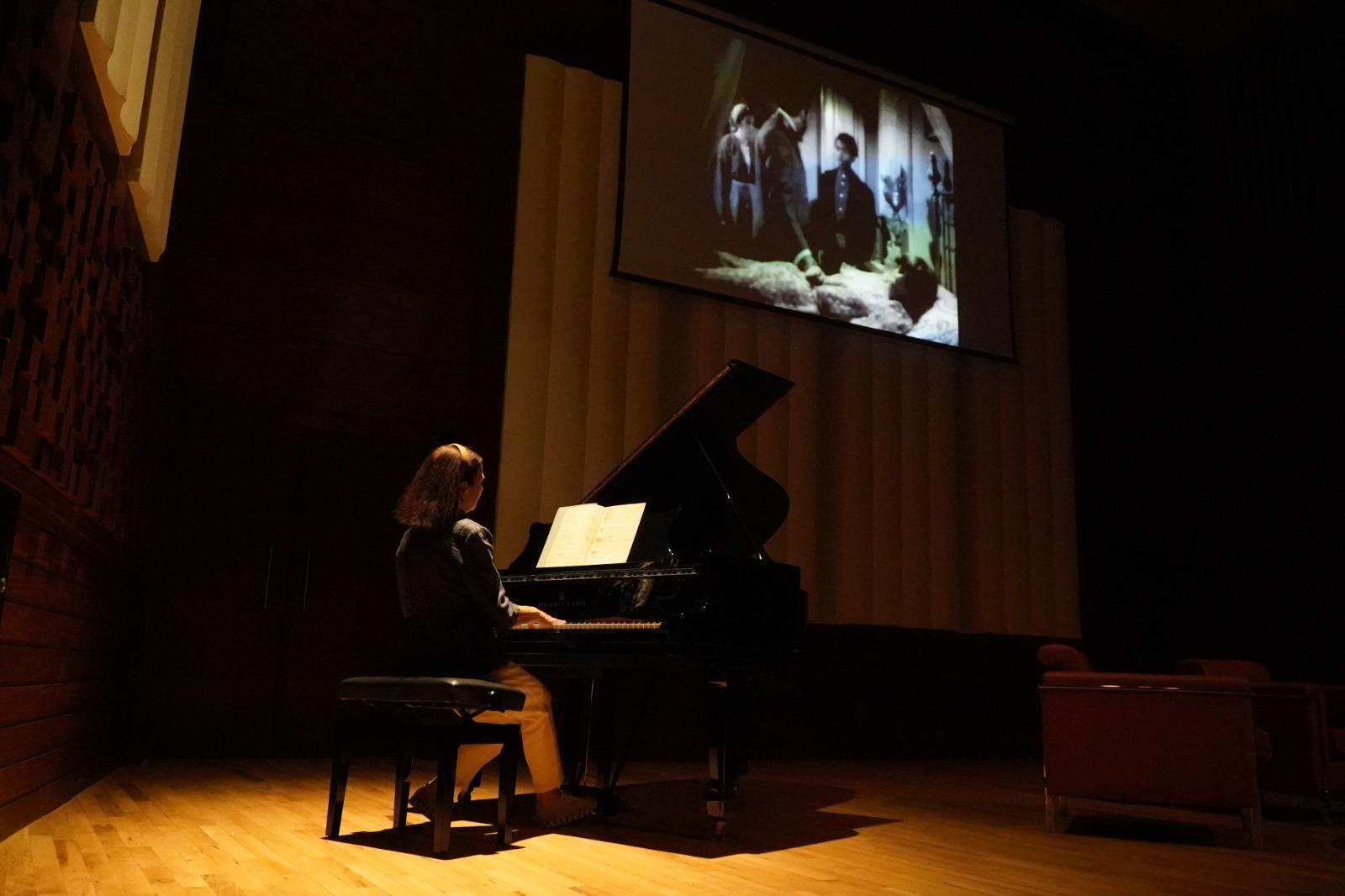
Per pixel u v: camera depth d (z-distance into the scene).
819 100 7.01
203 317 5.23
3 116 1.95
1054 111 8.30
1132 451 8.05
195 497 5.11
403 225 5.82
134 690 4.79
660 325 6.23
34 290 2.25
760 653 3.11
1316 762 3.71
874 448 6.84
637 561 3.18
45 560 2.73
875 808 3.93
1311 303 7.52
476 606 2.80
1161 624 7.89
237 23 5.52
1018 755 7.11
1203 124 8.43
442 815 2.55
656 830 3.12
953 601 6.93
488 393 5.89
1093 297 8.14
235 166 5.41
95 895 2.05
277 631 5.17
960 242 7.38
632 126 6.25
